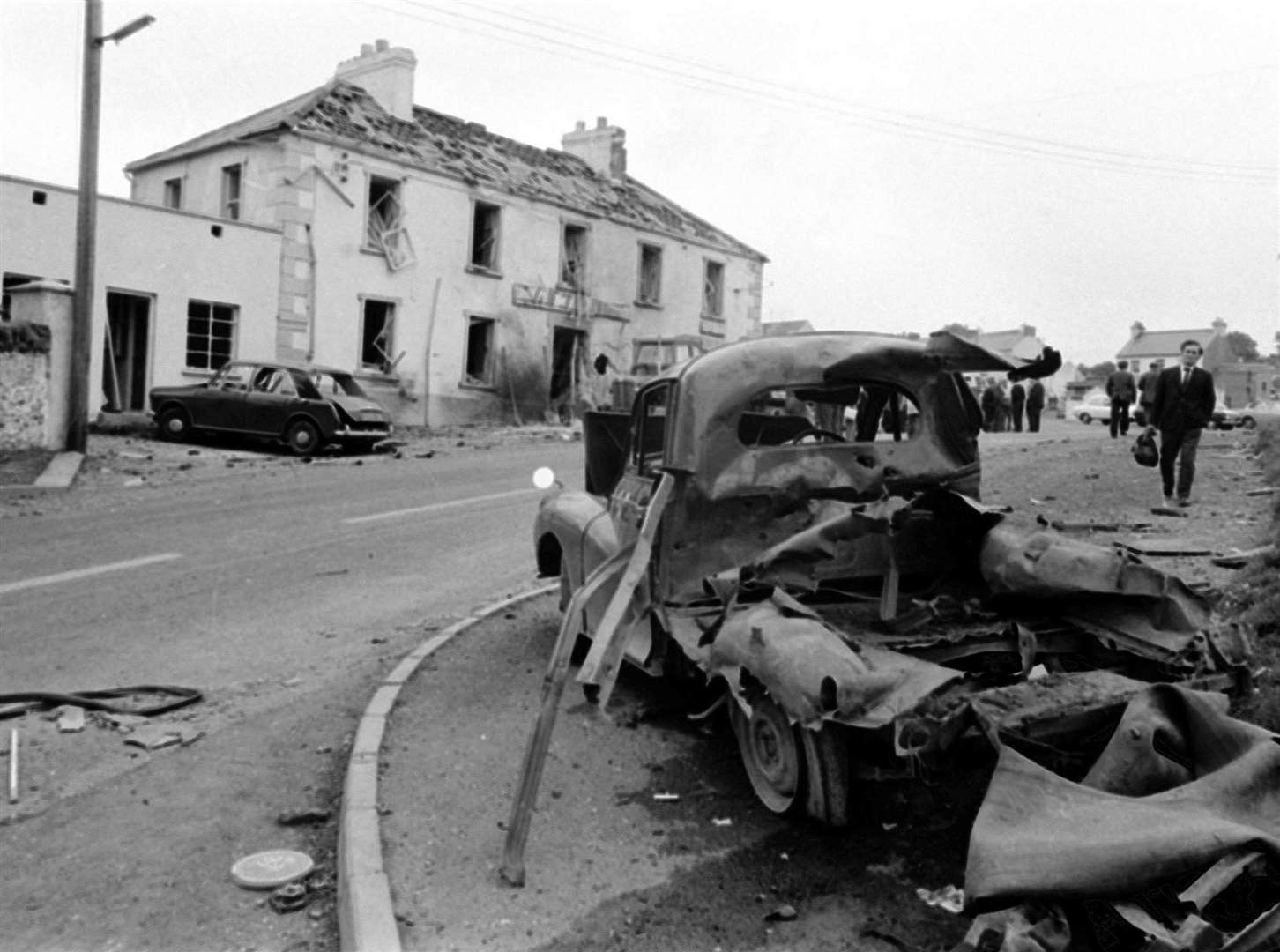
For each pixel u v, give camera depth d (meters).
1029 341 61.94
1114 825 2.77
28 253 19.47
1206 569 7.29
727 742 5.29
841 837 4.17
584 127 36.69
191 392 19.62
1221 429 35.12
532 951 3.38
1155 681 4.15
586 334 31.47
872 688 3.47
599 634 4.11
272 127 23.41
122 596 8.53
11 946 3.57
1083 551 4.29
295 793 4.82
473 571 9.74
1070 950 2.74
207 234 22.20
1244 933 2.46
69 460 15.95
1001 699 3.45
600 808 4.49
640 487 5.56
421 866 3.97
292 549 10.60
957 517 4.73
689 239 35.00
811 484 4.92
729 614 4.35
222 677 6.51
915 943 3.40
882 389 5.32
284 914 3.79
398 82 28.19
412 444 22.27
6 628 7.55
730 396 4.89
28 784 4.91
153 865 4.14
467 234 27.73
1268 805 2.87
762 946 3.41
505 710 5.79
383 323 26.39
